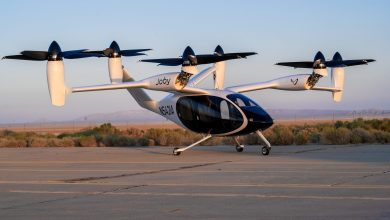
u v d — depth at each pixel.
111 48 27.14
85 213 10.51
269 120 24.53
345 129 34.09
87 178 16.38
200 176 16.30
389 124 45.34
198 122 26.22
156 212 10.45
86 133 56.97
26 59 23.81
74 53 23.62
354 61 26.84
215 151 27.80
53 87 23.55
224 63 28.47
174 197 12.23
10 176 17.33
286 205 10.84
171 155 25.80
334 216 9.61
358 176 15.27
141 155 26.14
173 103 27.27
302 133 34.88
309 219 9.42
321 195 11.97
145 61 24.22
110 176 16.83
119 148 32.91
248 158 22.70
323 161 20.34
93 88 24.44
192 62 23.80
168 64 24.70
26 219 10.02
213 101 25.64
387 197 11.49
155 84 24.77
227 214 10.08
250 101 25.06
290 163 19.80
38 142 38.94
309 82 26.70
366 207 10.38
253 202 11.30
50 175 17.45
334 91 28.88
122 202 11.71
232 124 24.95
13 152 30.39
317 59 26.27
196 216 9.97
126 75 27.91
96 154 27.50
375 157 21.81
